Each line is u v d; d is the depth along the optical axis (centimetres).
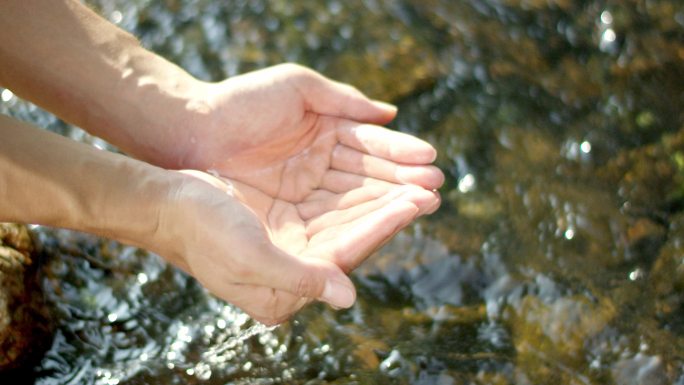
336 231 94
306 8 128
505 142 118
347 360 101
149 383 98
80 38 96
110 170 88
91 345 100
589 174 115
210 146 98
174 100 98
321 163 99
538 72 124
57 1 96
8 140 87
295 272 86
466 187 114
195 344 101
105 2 126
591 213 112
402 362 101
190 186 88
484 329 104
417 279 107
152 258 106
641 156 117
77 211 88
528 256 109
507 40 127
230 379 99
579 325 103
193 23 126
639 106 121
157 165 100
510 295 106
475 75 123
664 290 106
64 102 98
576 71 124
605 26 128
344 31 126
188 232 87
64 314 101
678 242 109
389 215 90
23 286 98
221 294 89
